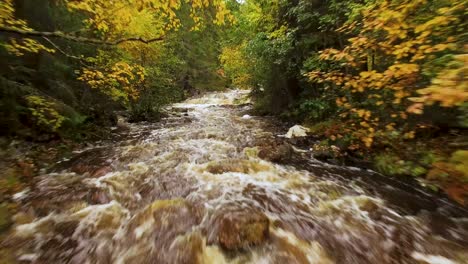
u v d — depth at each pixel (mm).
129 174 4973
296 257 2844
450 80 2051
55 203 3777
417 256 2871
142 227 3260
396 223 3461
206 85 28875
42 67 7020
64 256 2818
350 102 5566
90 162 5605
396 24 3584
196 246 2941
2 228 3146
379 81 3758
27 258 2766
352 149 5672
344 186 4570
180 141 7602
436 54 3529
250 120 11305
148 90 12078
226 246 2900
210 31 25438
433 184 4086
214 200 3969
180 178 4809
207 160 5793
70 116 6793
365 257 2867
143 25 8625
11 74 6059
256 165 5480
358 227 3377
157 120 11773
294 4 8477
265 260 2803
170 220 3354
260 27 10312
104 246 2973
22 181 4457
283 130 9055
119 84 9148
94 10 5379
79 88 8758
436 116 4348
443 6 3404
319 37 7844
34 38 6723
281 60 8461
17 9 6551
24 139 5969
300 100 9492
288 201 4023
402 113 4223
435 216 3609
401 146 4789
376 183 4676
